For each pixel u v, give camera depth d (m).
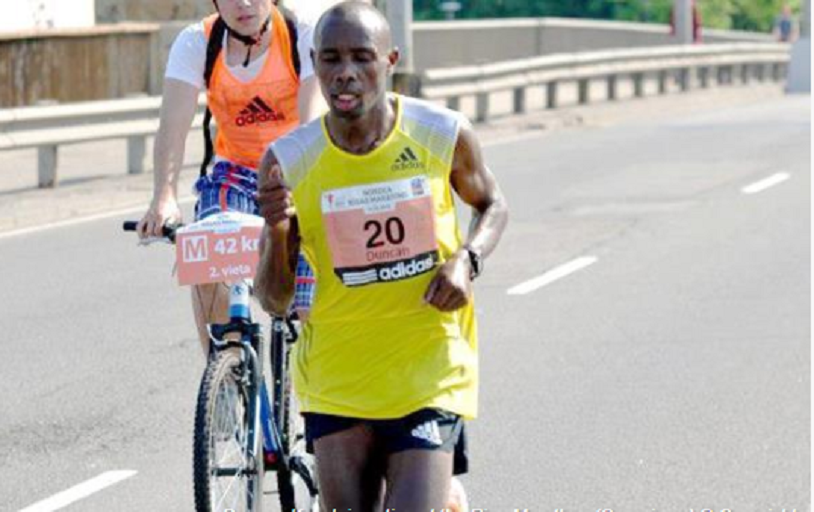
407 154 14.80
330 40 14.43
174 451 24.20
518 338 31.42
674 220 46.62
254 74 19.14
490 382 27.98
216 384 17.19
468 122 15.08
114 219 47.91
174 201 19.06
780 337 31.20
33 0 74.69
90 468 23.36
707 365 29.00
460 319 15.31
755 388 27.36
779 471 22.75
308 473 18.59
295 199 14.86
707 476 22.56
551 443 24.28
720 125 78.81
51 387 28.00
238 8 18.81
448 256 15.01
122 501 21.86
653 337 31.34
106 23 80.56
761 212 48.12
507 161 62.47
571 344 30.84
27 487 22.48
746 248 41.66
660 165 60.72
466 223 44.09
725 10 181.00
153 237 18.88
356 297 14.95
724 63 113.56
